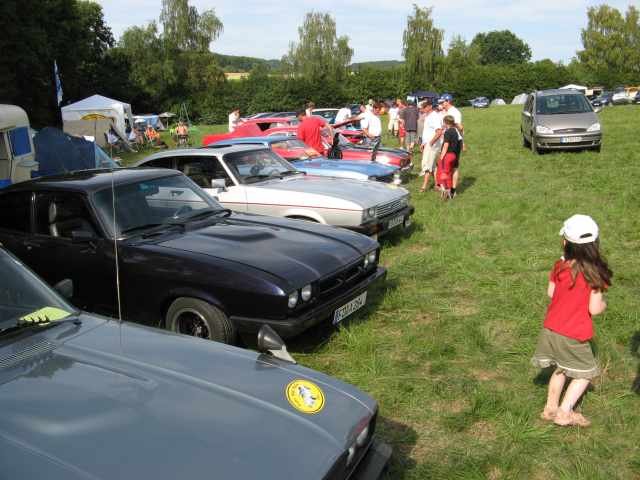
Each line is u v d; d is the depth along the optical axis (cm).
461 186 1228
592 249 335
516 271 659
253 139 1078
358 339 476
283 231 538
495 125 2745
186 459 202
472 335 486
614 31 8481
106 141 2709
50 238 516
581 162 1416
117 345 279
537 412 377
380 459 259
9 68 3334
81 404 226
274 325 424
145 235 494
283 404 243
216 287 437
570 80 7188
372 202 722
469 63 8012
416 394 403
